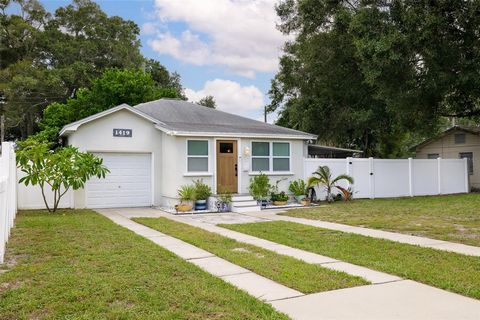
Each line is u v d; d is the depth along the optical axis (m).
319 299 5.18
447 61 17.25
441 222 11.95
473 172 26.08
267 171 17.98
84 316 4.45
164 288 5.46
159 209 16.30
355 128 26.67
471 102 20.80
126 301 4.98
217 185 16.83
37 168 13.57
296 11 23.86
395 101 19.02
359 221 12.23
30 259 7.13
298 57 26.69
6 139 47.88
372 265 6.88
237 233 10.33
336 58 23.08
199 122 18.69
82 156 14.02
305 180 18.89
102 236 9.38
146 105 20.06
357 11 19.09
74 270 6.36
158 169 17.59
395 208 15.73
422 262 7.04
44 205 15.76
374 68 17.52
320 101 26.25
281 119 33.56
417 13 16.41
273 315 4.54
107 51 45.34
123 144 16.83
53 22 46.91
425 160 22.45
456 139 27.14
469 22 16.17
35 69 42.38
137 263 6.82
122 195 17.03
